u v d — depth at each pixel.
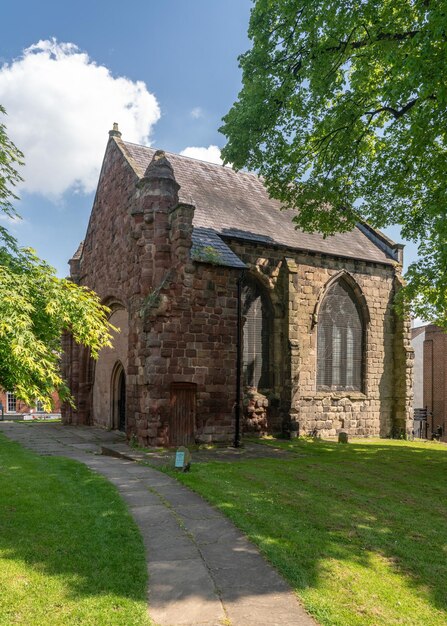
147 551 7.10
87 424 26.06
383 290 25.61
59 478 11.16
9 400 44.38
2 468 12.27
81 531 7.59
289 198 19.44
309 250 22.55
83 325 8.74
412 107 14.69
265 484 11.52
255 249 21.44
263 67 16.41
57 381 7.75
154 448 16.41
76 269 28.62
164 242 17.61
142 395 17.12
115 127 23.78
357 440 22.94
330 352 23.75
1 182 12.39
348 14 13.41
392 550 7.77
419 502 10.91
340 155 17.34
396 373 25.55
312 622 5.38
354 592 6.20
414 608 5.95
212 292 18.03
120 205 21.61
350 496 10.93
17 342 6.80
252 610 5.56
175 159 24.67
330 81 15.54
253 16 15.67
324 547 7.57
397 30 13.36
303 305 22.59
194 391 17.56
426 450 19.61
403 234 18.45
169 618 5.34
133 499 9.72
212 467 13.38
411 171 16.70
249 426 20.62
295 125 17.42
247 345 21.36
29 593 5.63
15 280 7.93
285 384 21.39
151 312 16.81
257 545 7.43
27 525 7.73
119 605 5.48
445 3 10.16
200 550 7.21
